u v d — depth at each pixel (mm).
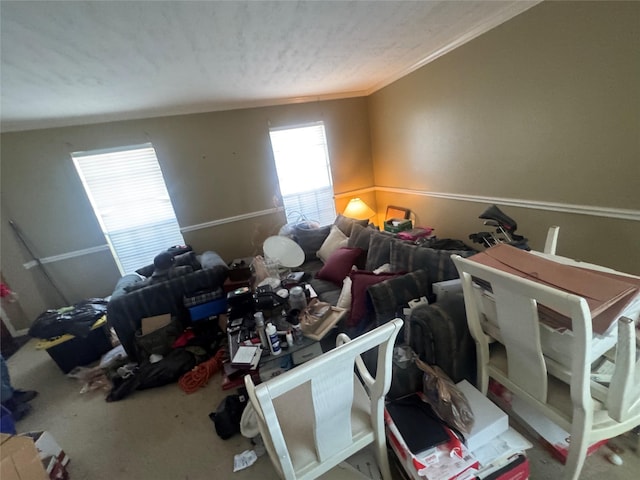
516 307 855
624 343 708
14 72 1609
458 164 2572
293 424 1002
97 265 3082
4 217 2689
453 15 1797
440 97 2539
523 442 978
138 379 1923
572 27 1537
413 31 1958
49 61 1552
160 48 1623
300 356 1667
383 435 979
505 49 1897
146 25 1370
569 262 1102
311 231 3166
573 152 1712
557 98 1703
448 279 1627
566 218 1854
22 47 1372
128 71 1853
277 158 3492
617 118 1479
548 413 923
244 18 1451
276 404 1085
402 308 1496
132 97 2385
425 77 2641
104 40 1438
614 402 784
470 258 1101
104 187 2945
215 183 3283
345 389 803
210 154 3193
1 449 993
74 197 2871
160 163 3027
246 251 3568
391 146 3457
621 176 1536
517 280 789
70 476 1398
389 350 827
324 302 1962
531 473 1075
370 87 3475
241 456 1351
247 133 3287
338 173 3811
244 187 3416
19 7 1085
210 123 3125
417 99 2826
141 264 3240
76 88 1985
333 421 857
